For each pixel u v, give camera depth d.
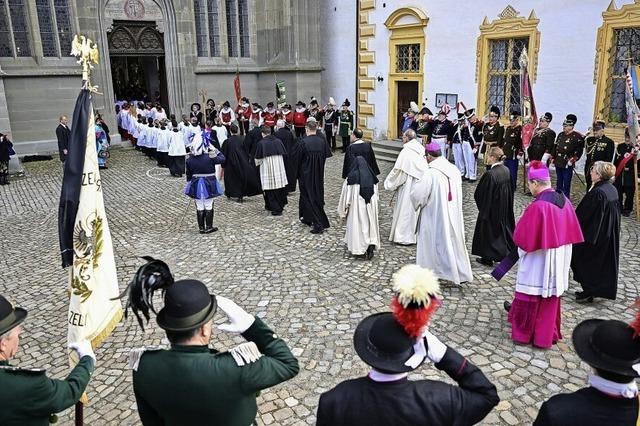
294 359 2.29
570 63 11.20
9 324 2.32
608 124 10.81
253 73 20.06
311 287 6.25
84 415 4.04
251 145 11.38
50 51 16.23
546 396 4.08
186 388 2.09
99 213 3.89
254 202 10.73
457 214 5.91
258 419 3.91
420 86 14.95
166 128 14.13
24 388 2.24
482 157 13.38
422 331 2.01
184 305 2.13
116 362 4.78
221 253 7.57
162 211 10.05
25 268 7.19
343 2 17.61
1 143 12.48
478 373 2.08
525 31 11.94
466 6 13.15
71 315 3.79
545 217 4.40
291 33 18.45
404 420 1.97
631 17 9.95
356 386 2.08
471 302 5.72
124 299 5.93
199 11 18.88
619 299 5.70
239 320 2.28
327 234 8.32
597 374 2.13
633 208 8.85
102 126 14.92
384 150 15.41
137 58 22.61
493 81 13.12
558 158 9.68
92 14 16.72
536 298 4.64
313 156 8.14
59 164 15.23
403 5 14.90
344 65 18.20
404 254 7.30
